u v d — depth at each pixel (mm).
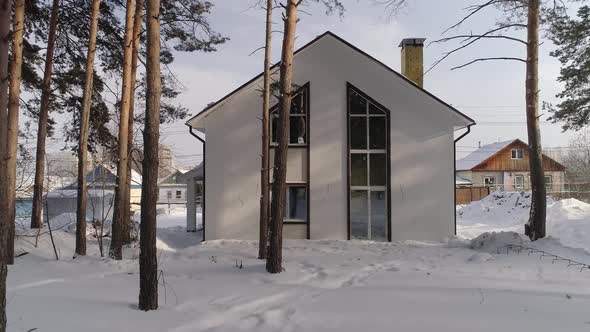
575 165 45531
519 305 6246
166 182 59125
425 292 7180
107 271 9547
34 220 14719
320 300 6812
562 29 14500
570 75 17938
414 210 15438
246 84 15648
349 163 15648
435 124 15547
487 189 39281
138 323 5566
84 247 11562
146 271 6242
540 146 12969
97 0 11883
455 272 9133
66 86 15539
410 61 18781
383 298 6832
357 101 15930
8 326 5250
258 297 7082
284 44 9656
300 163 15805
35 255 11336
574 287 7438
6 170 4840
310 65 15883
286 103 9562
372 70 15789
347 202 15547
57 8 14406
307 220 15570
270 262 9297
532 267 9461
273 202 9422
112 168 16750
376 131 15898
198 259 11711
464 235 17578
